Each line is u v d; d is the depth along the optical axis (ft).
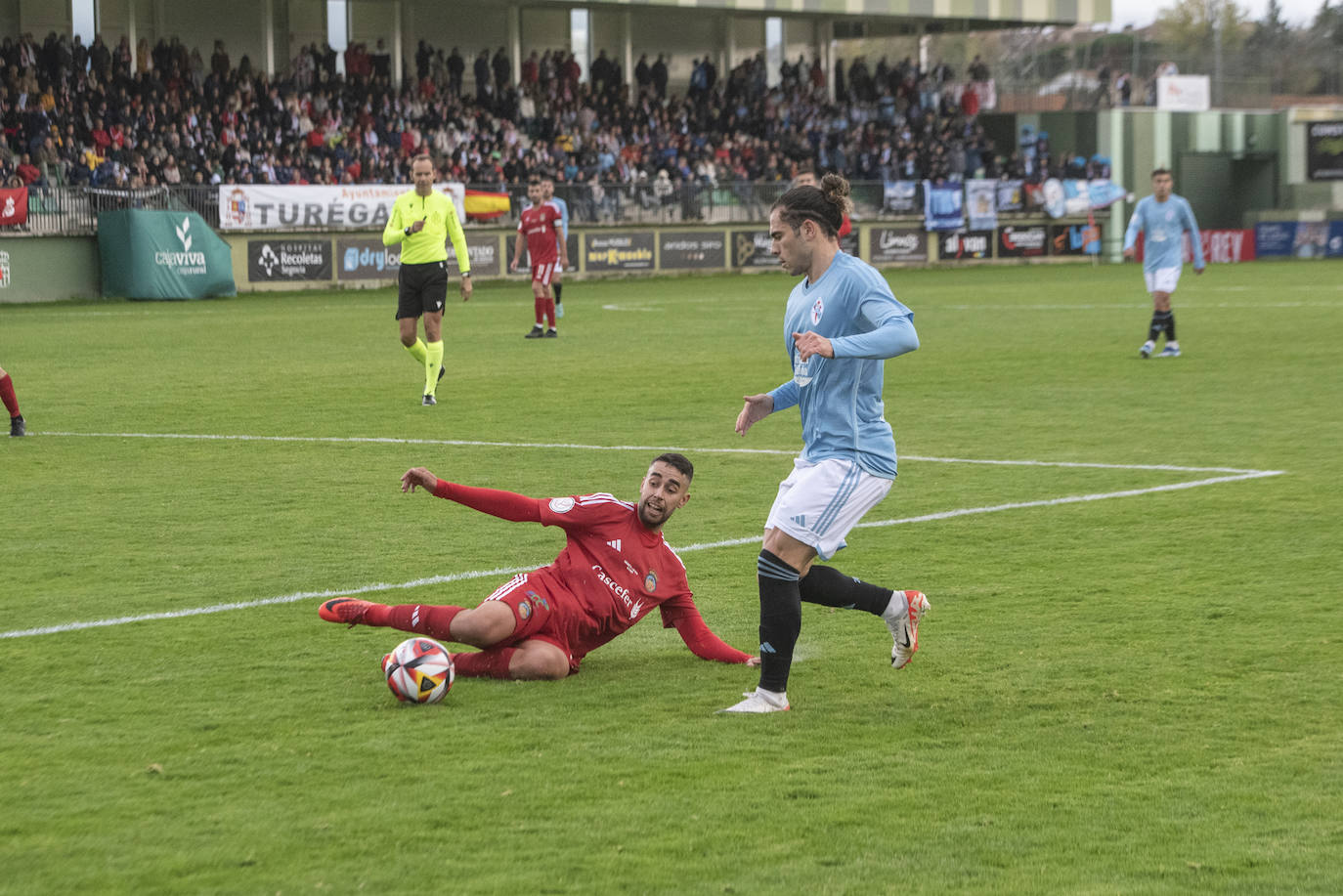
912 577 34.50
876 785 20.94
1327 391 70.54
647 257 196.75
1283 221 255.91
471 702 24.99
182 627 29.89
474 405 67.62
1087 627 29.94
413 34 209.77
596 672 27.02
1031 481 47.50
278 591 32.99
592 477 48.39
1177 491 45.50
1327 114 264.52
